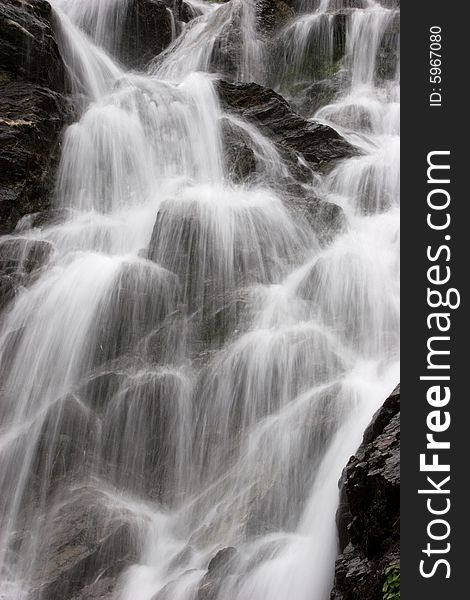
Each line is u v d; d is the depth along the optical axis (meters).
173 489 8.32
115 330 9.57
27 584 7.36
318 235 11.70
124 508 7.97
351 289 10.29
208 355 9.37
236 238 10.88
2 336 9.96
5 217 11.41
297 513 7.55
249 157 13.43
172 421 8.74
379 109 17.80
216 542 7.40
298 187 13.20
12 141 12.03
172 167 13.95
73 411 8.61
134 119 14.15
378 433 6.61
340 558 6.02
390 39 19.53
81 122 13.70
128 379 8.92
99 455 8.50
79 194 12.96
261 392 8.81
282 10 22.02
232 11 20.66
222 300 10.03
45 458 8.34
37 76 14.20
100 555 7.43
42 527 7.76
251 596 6.48
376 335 9.83
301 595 6.46
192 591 6.69
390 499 5.69
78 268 10.37
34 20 14.77
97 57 17.61
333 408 8.14
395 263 10.95
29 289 10.38
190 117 14.71
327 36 20.02
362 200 13.38
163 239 10.64
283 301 10.06
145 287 9.94
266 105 15.66
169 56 20.25
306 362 8.97
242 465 8.18
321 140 14.86
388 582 5.20
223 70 19.45
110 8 19.58
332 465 7.55
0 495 8.30
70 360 9.47
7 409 9.30
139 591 7.15
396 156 14.33
